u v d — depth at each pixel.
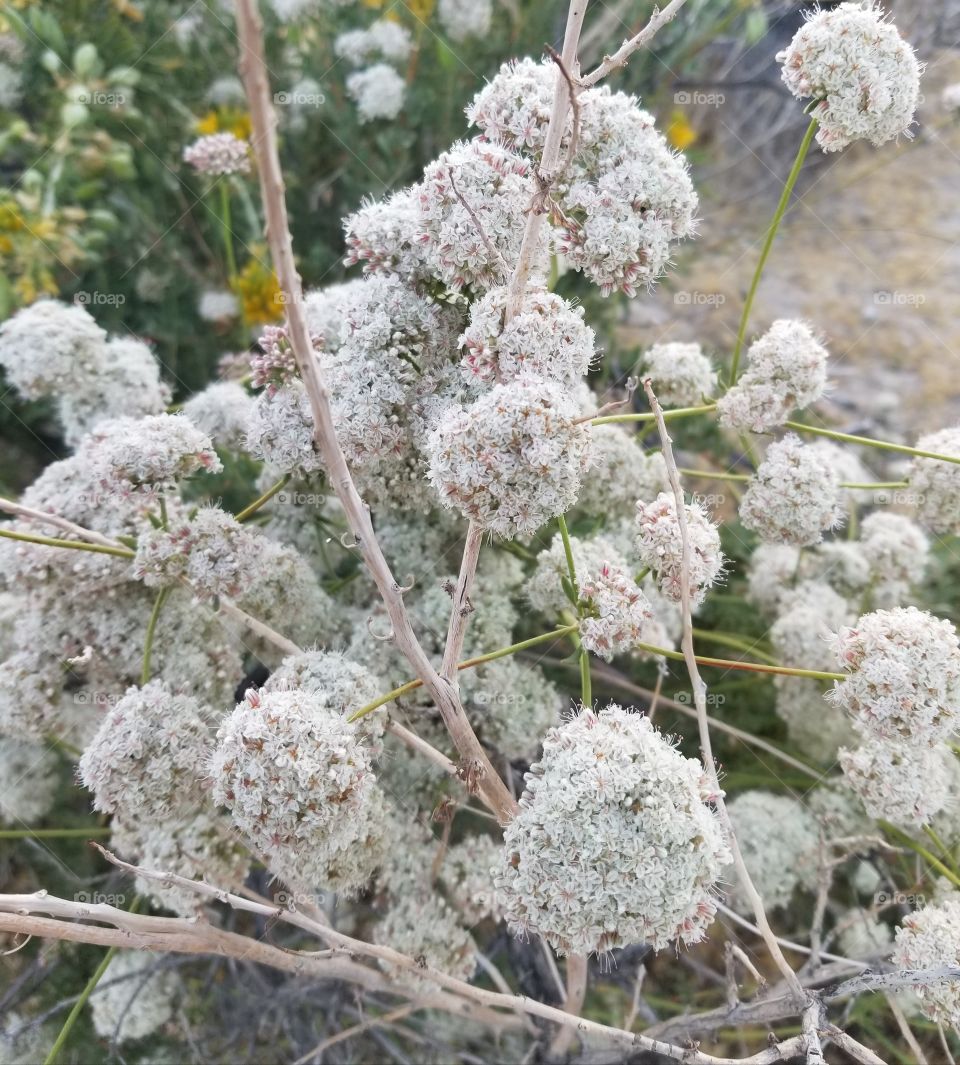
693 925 0.14
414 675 0.19
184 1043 0.23
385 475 0.18
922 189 0.37
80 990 0.23
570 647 0.24
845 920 0.22
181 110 0.30
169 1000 0.22
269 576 0.19
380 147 0.30
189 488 0.24
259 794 0.13
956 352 0.33
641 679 0.25
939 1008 0.16
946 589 0.27
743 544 0.27
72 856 0.23
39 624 0.19
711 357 0.28
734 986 0.17
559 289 0.27
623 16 0.30
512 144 0.16
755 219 0.37
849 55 0.16
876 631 0.16
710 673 0.25
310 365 0.11
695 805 0.13
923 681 0.15
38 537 0.17
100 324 0.28
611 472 0.20
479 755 0.15
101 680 0.19
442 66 0.29
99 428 0.18
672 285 0.35
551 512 0.13
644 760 0.13
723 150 0.37
